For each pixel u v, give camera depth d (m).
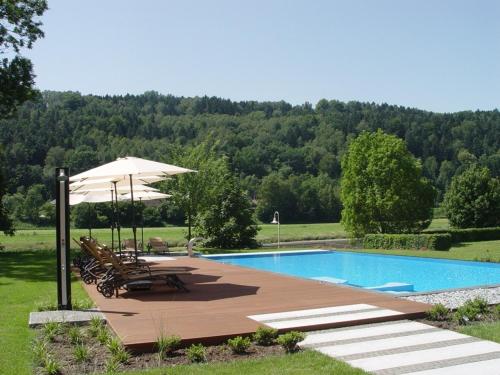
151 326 7.99
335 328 8.12
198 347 6.69
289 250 27.12
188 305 9.90
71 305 9.45
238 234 29.89
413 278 19.20
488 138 98.44
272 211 82.81
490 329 7.92
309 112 145.50
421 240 28.22
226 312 9.14
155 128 116.19
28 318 8.89
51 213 62.69
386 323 8.42
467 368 6.05
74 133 99.12
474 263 21.41
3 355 6.65
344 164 35.19
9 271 16.81
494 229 36.09
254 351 6.88
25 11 25.19
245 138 107.56
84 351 6.46
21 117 90.62
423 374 5.85
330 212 84.25
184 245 35.47
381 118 114.25
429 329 7.96
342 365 6.13
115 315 8.90
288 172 96.56
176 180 29.98
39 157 88.50
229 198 30.28
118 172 11.47
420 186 33.50
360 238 34.19
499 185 41.06
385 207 33.03
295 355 6.59
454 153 98.06
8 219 29.77
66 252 9.39
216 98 154.38
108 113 118.75
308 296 10.79
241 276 14.40
